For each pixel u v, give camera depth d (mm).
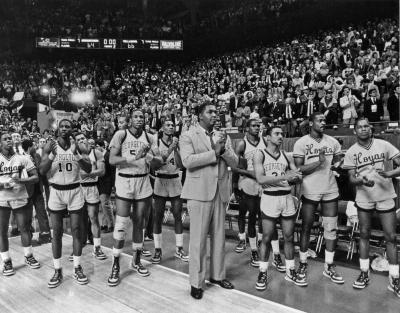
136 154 4180
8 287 4148
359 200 3822
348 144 6738
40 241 6012
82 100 18531
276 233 4477
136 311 3459
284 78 11789
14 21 23344
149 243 5711
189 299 3672
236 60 17031
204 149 3775
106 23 24328
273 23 19594
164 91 17734
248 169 4738
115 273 4137
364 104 8211
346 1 16656
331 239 4055
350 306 3447
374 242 5035
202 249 3721
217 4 23953
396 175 3531
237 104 11500
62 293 3926
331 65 11367
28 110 18656
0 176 4492
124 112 14781
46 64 22797
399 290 3615
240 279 4195
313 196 3973
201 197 3711
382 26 12930
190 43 23438
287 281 4086
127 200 4168
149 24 24672
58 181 4082
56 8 25156
